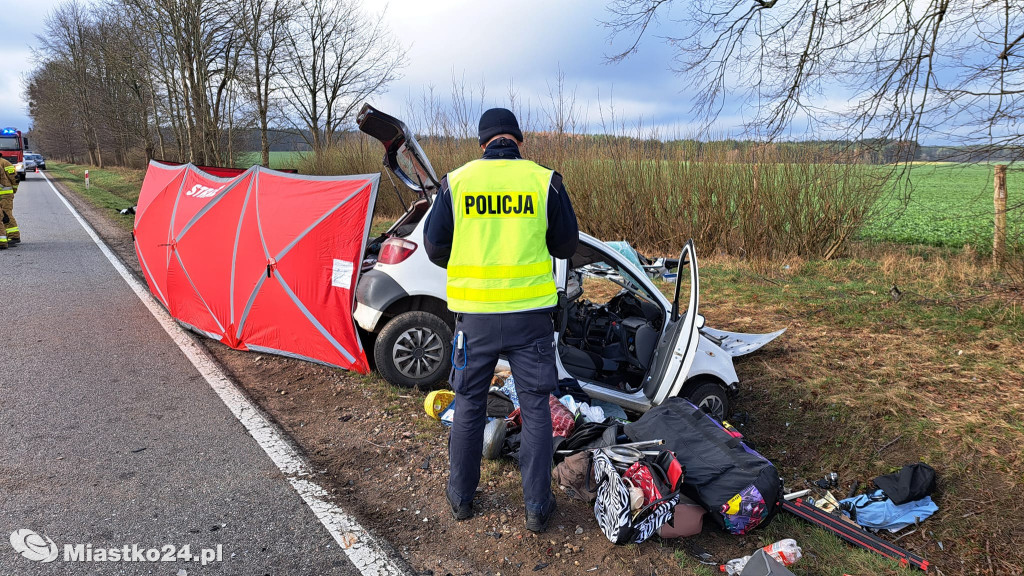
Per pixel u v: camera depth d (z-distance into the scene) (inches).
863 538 121.5
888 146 231.1
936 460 142.7
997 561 116.2
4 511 118.1
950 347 210.8
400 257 183.9
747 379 194.5
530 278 110.9
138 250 294.2
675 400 145.8
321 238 195.9
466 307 111.3
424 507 126.3
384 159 204.4
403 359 186.7
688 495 121.7
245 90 788.0
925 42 209.5
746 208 402.0
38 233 519.8
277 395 183.8
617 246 205.6
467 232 110.9
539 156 476.1
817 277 345.7
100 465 137.3
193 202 245.9
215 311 229.9
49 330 239.3
